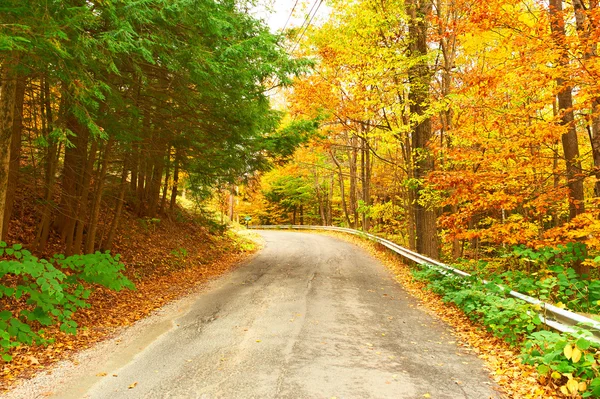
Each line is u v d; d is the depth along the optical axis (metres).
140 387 4.46
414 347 5.98
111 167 13.20
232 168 14.08
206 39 8.25
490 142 9.10
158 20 7.28
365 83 13.42
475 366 5.24
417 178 13.85
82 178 10.84
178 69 8.20
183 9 6.94
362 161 25.69
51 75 6.03
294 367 5.05
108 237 11.54
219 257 16.88
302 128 13.59
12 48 4.63
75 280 6.93
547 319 5.89
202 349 5.74
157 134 11.51
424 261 12.79
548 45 7.43
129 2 6.12
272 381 4.61
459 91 10.40
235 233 24.11
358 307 8.52
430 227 14.55
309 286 10.76
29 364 5.12
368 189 25.33
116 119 8.77
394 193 27.67
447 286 9.47
